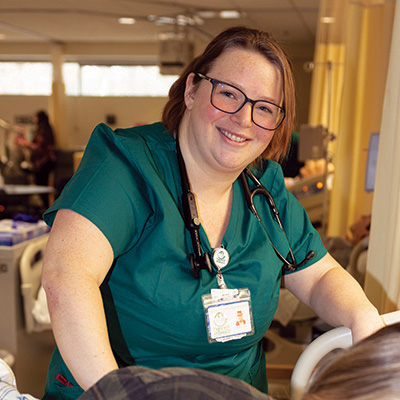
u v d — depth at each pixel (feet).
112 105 35.50
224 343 3.72
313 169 12.96
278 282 4.07
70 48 34.35
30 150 26.09
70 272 3.00
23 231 7.35
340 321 3.88
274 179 4.42
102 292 3.65
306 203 12.19
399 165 4.93
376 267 5.35
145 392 2.18
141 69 35.24
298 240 4.35
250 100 3.55
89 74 35.53
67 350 2.81
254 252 3.90
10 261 6.99
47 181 26.40
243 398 2.22
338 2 14.40
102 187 3.36
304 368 3.54
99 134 3.66
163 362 3.71
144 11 24.95
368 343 1.81
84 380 2.73
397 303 4.97
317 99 15.16
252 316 3.78
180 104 4.04
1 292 7.05
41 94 35.40
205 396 2.18
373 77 12.20
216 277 3.69
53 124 34.55
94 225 3.23
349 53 12.34
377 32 12.12
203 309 3.59
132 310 3.56
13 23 27.96
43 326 7.24
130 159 3.59
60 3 23.17
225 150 3.63
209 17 26.37
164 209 3.58
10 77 35.53
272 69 3.66
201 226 3.75
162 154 3.89
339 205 12.58
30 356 7.51
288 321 7.41
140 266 3.52
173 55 26.84
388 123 5.17
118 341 3.68
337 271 4.26
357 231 9.62
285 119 3.99
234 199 4.09
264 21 27.30
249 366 4.00
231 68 3.61
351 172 12.56
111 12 25.14
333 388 1.78
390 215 5.01
